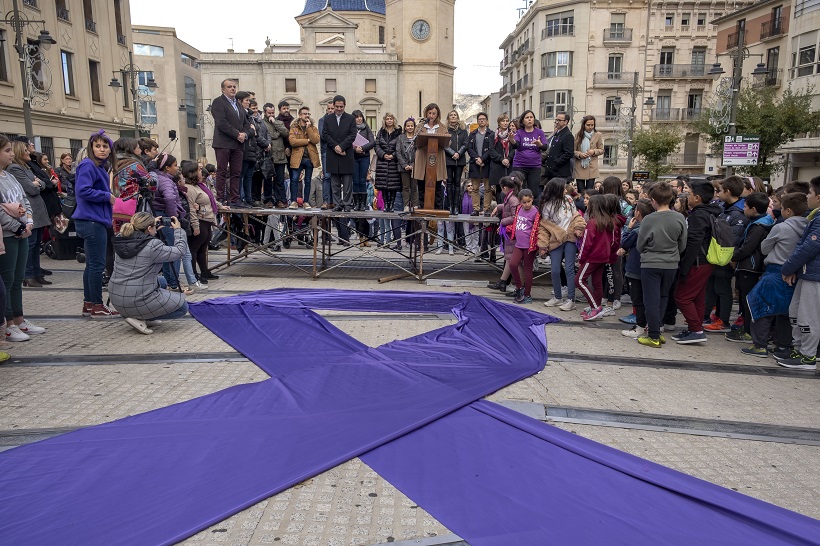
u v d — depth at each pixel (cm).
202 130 5134
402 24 5169
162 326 649
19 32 1566
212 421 393
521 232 830
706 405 471
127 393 452
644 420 437
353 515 299
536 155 1020
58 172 1169
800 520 303
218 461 340
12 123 2061
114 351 555
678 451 389
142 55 5144
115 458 341
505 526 289
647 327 666
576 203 941
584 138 1084
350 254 1312
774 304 594
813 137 2567
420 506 307
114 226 677
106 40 2700
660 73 4562
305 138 1135
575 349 618
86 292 673
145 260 608
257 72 5134
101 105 2658
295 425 389
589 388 500
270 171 1132
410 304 789
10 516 282
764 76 3136
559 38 4597
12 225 553
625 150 4047
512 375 513
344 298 810
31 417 405
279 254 1258
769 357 616
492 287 950
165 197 776
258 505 304
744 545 280
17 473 322
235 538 277
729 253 637
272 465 337
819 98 2633
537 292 947
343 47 5234
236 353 558
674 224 616
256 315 687
